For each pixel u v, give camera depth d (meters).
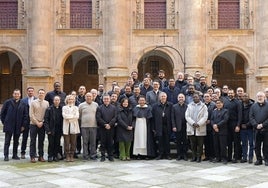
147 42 36.72
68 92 43.88
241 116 17.05
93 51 36.81
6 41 37.00
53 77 36.72
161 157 18.00
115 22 35.75
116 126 17.78
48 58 36.44
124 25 36.19
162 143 17.97
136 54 36.69
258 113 16.53
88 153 18.39
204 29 36.56
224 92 18.47
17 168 15.57
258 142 16.53
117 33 35.75
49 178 13.72
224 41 36.56
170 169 15.43
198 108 17.22
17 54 36.97
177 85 20.23
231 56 43.22
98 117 17.38
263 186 12.71
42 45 35.84
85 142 17.67
